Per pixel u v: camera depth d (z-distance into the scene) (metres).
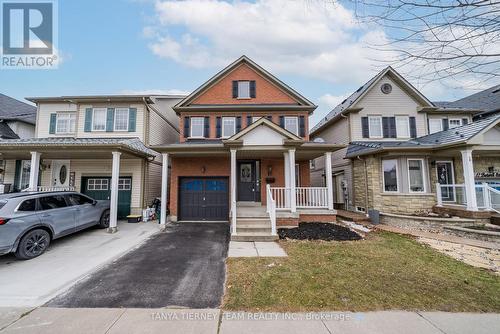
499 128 8.82
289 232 7.93
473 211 8.43
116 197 8.78
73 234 8.25
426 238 7.51
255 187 11.38
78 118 12.16
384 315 3.20
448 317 3.15
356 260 5.42
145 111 12.27
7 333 2.87
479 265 5.18
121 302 3.65
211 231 8.80
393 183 10.73
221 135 12.14
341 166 14.18
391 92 13.70
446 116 13.89
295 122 12.37
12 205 5.77
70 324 3.05
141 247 6.75
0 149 9.06
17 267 5.19
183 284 4.32
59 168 11.95
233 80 12.88
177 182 11.02
